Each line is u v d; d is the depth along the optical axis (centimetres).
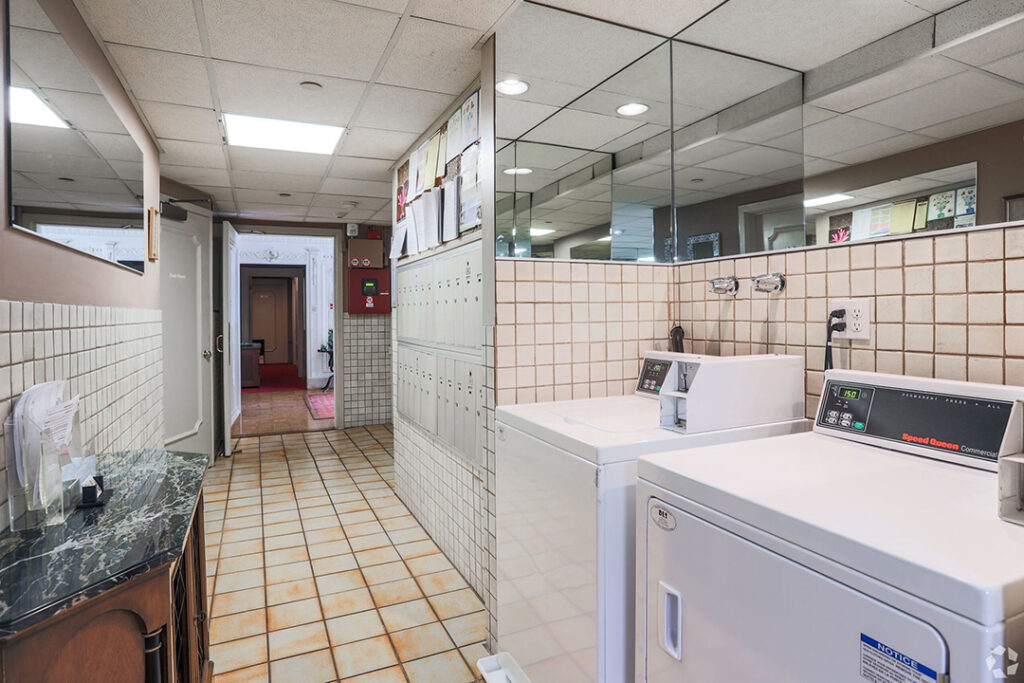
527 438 182
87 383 199
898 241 157
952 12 145
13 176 146
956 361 143
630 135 232
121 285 249
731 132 215
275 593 269
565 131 225
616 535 148
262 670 212
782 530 96
